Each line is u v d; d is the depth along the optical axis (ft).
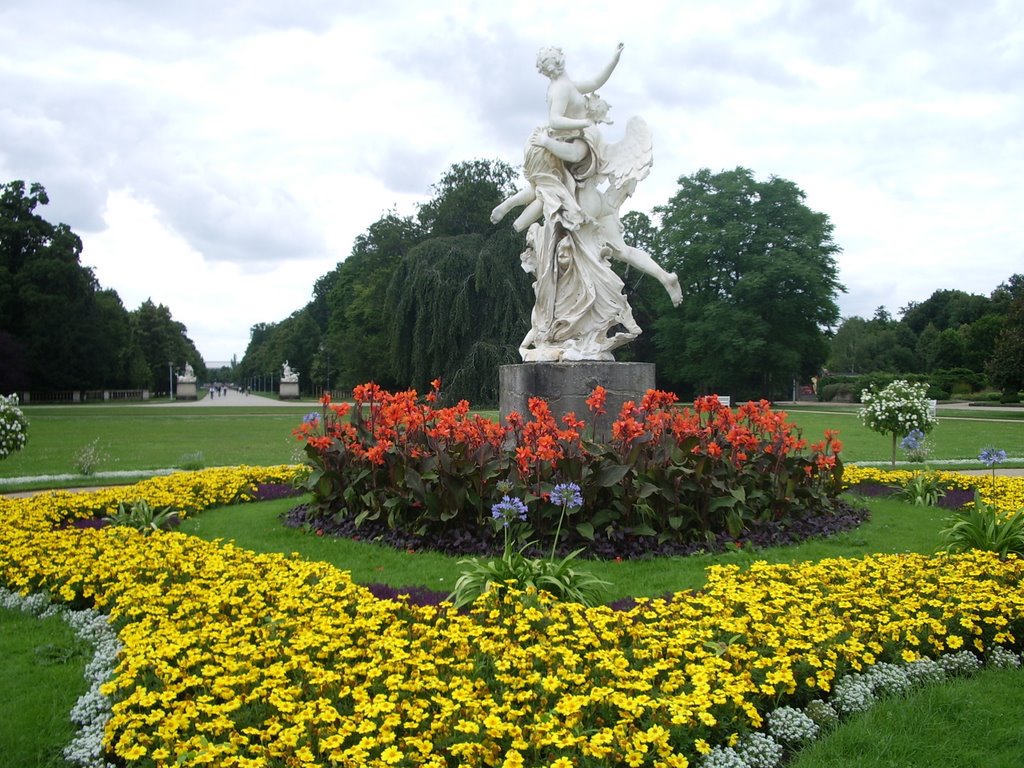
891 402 44.19
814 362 159.63
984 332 206.80
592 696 12.05
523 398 30.91
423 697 12.67
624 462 24.16
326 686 12.78
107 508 30.60
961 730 12.56
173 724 11.41
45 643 16.84
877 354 262.06
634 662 13.93
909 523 29.19
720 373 146.92
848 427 91.91
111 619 17.29
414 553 23.65
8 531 24.20
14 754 12.11
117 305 233.96
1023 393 163.63
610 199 34.37
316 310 317.22
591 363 30.66
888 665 14.48
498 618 15.78
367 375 165.99
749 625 15.26
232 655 13.80
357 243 220.64
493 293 104.47
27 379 179.93
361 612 15.94
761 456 26.81
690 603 16.74
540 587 17.49
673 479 24.08
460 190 134.82
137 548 21.35
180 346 319.47
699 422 27.30
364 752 10.57
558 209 32.65
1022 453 61.36
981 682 14.38
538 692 12.65
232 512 32.17
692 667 13.10
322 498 28.19
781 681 13.17
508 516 19.92
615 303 33.30
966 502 32.14
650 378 31.48
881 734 12.34
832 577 19.02
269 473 40.06
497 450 25.32
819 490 28.78
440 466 24.38
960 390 195.31
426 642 14.65
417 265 108.37
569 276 33.01
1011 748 12.06
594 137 33.73
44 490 41.63
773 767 11.67
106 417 122.11
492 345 102.58
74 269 177.47
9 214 176.45
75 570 19.65
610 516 23.54
